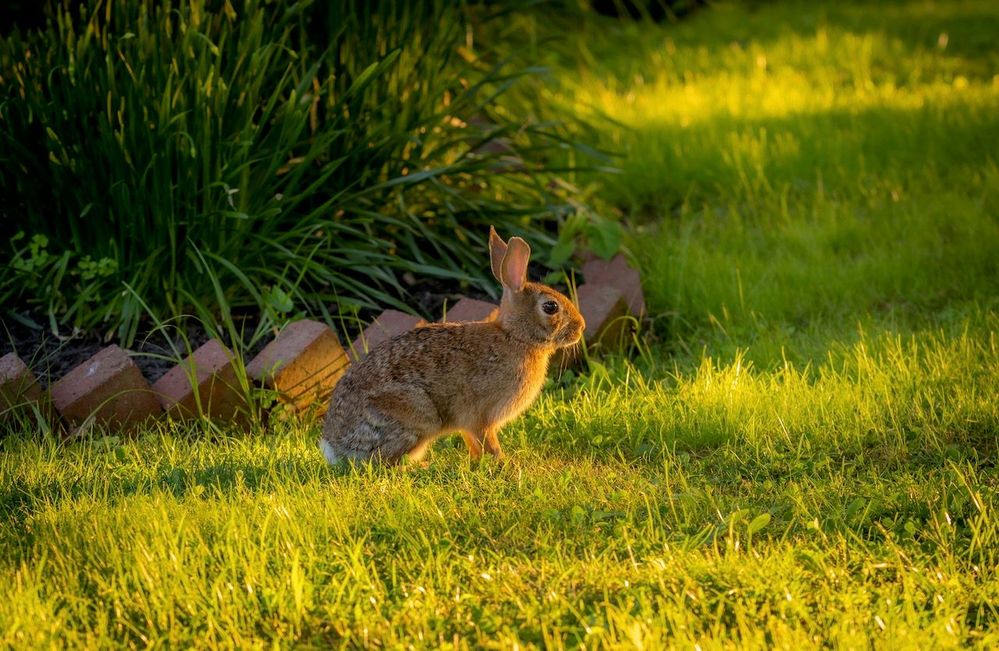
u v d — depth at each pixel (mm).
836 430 9547
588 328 11477
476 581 6949
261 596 6852
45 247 11680
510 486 8422
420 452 9336
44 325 11289
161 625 6582
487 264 12680
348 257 12266
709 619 6574
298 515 7770
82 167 11203
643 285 12898
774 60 21859
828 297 12688
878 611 6598
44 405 9961
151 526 7508
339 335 11586
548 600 6730
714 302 12508
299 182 12406
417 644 6348
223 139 11539
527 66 16531
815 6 27078
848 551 7375
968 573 7016
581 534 7559
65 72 11250
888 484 8477
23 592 6699
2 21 13461
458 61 15102
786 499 8266
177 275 11383
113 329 11062
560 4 20562
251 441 9867
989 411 9547
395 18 13094
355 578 6938
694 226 14578
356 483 8430
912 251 13250
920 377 10211
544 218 13867
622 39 23766
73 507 7965
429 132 13320
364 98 12578
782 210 14719
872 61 21469
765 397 10023
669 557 7105
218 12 12094
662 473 8945
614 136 17156
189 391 10172
